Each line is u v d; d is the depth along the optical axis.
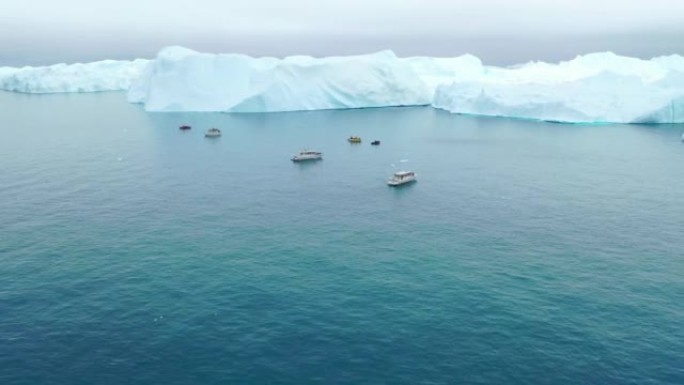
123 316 37.38
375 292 40.72
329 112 158.12
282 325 36.06
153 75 169.50
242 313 37.69
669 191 69.12
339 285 41.97
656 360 32.00
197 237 52.78
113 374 31.08
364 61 173.12
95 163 88.50
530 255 47.88
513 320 36.47
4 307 38.59
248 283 42.38
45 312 37.94
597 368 31.27
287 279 43.12
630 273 43.97
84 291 41.16
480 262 46.38
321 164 88.19
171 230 54.88
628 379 30.33
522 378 30.41
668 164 85.00
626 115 130.00
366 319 36.72
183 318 37.06
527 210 61.56
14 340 34.41
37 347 33.69
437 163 88.56
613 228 55.06
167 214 60.31
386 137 115.31
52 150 100.00
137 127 130.38
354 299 39.62
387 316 37.09
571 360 32.00
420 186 73.19
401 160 91.12
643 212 60.47
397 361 32.03
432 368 31.33
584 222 57.03
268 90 156.75
